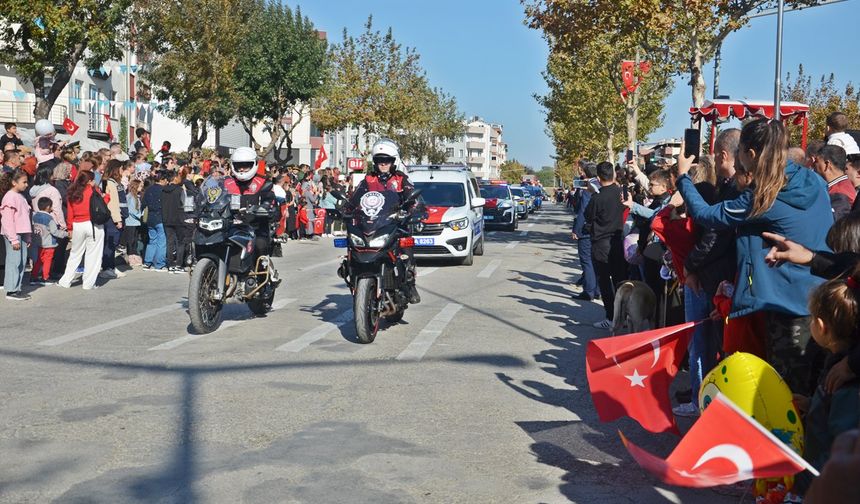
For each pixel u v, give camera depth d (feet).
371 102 166.40
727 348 17.13
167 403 21.70
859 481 5.16
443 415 21.36
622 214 35.45
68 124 80.28
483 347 30.30
